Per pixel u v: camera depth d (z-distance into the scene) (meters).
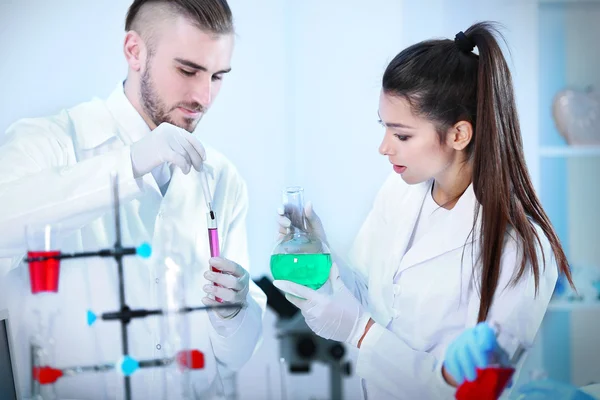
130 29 2.44
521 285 1.98
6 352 1.80
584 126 2.88
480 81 1.99
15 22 2.62
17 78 2.63
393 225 2.32
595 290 2.89
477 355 1.83
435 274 2.18
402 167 2.14
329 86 2.73
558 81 2.98
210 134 2.71
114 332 2.23
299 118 2.73
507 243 2.02
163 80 2.45
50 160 2.34
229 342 2.24
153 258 2.34
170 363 1.73
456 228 2.15
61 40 2.63
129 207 2.36
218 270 2.17
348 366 1.98
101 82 2.63
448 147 2.09
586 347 2.91
